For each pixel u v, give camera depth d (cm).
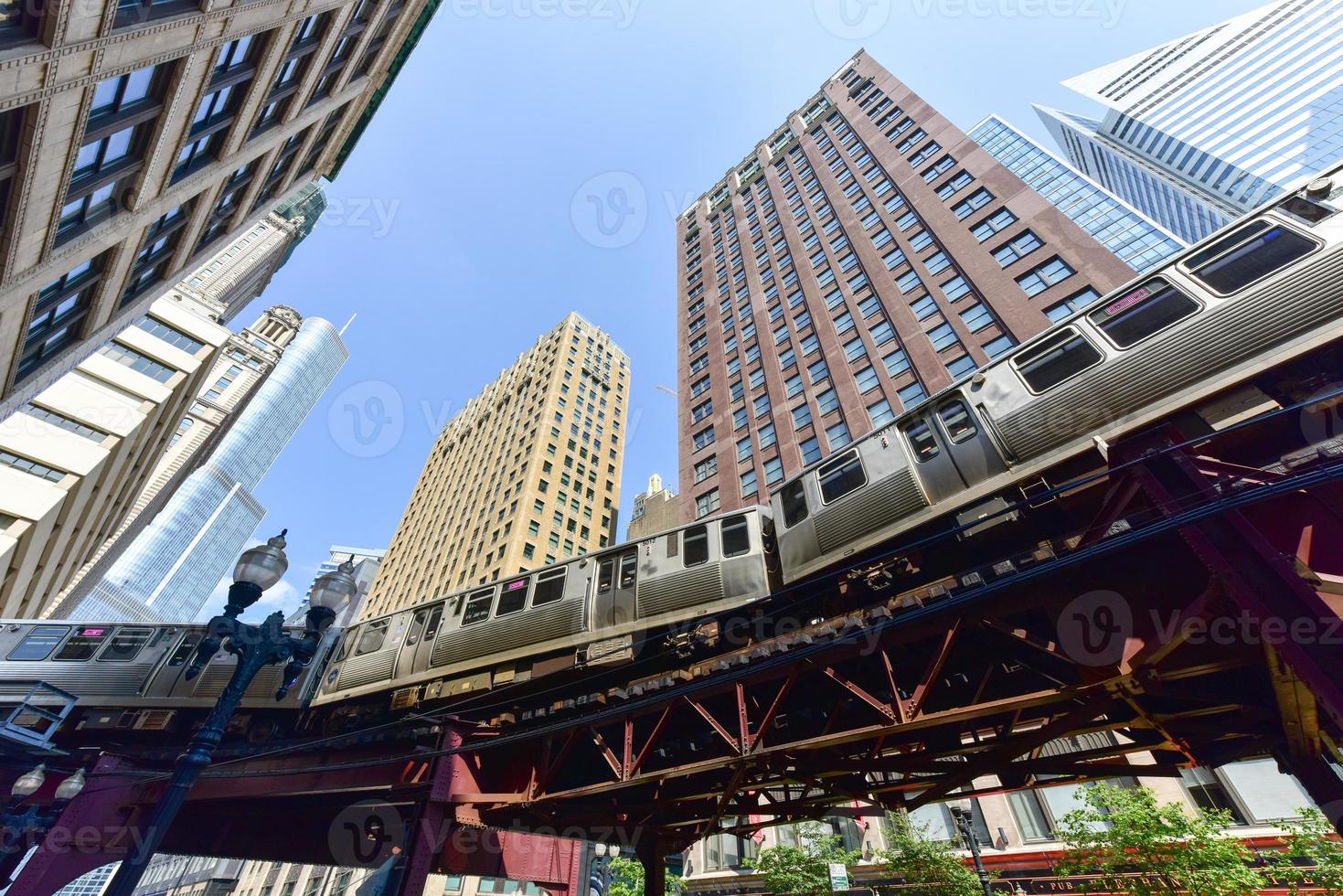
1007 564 759
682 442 3953
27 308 1207
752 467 3288
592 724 1044
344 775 1242
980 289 2875
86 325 1581
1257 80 8056
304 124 1992
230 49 1363
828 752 915
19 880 1144
